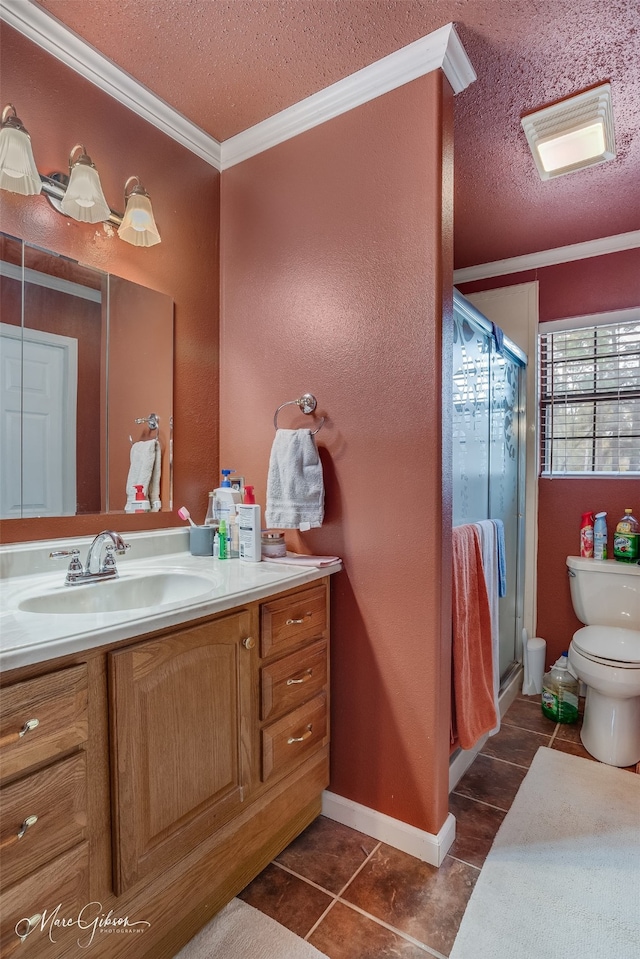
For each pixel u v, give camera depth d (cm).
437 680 143
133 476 163
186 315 181
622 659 190
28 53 134
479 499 206
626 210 224
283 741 140
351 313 158
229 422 191
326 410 164
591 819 161
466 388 191
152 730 103
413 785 147
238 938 118
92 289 151
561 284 265
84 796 91
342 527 161
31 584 125
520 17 130
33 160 126
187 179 180
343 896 130
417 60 143
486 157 188
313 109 164
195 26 135
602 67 147
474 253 267
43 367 139
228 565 154
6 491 131
